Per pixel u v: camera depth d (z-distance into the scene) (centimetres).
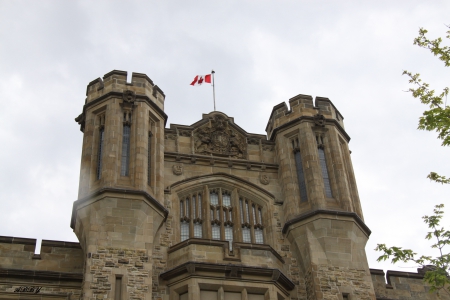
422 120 2338
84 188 3023
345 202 3225
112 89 3312
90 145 3172
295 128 3512
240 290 2828
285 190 3338
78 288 2822
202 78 4116
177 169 3334
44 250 2908
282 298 2927
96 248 2769
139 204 2919
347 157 3553
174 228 3112
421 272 3269
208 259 2859
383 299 3109
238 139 3588
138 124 3216
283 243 3195
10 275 2784
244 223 3291
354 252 3077
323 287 2934
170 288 2842
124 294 2673
